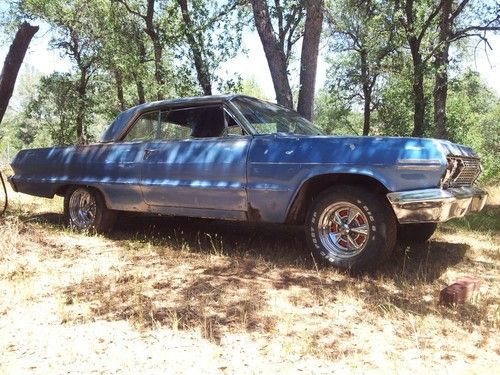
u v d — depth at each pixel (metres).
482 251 5.58
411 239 5.79
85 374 2.41
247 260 4.77
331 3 16.22
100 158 5.98
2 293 3.62
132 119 5.87
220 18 17.38
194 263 4.68
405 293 3.85
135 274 4.18
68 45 29.12
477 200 4.82
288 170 4.54
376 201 4.22
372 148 4.23
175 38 17.62
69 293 3.66
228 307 3.39
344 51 26.39
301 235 6.14
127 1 23.08
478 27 16.28
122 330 2.96
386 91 29.86
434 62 16.81
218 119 5.16
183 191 5.20
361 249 4.29
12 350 2.68
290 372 2.45
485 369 2.53
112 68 26.97
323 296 3.68
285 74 10.24
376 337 2.93
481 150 31.27
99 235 6.00
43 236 5.73
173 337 2.86
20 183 6.86
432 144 4.05
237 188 4.81
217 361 2.56
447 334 3.01
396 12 17.48
